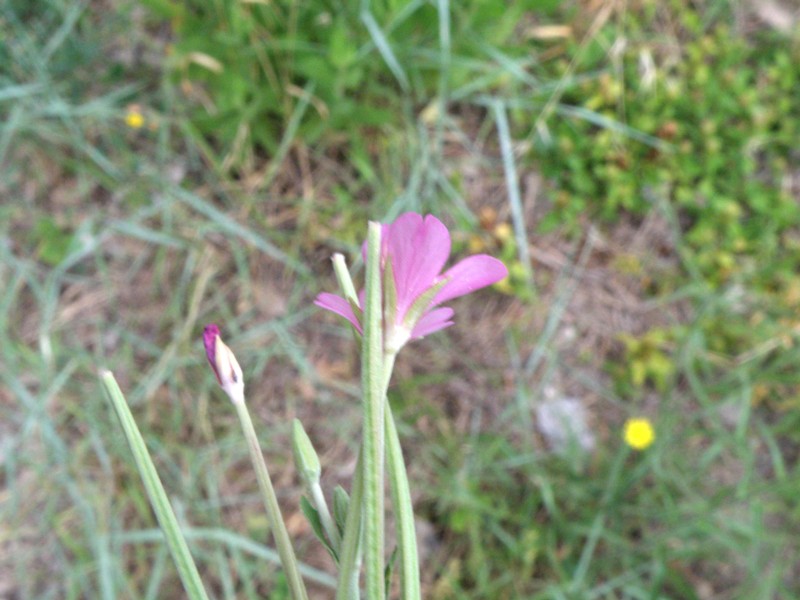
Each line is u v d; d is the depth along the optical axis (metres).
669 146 0.41
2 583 0.34
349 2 0.36
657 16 0.44
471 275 0.10
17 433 0.36
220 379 0.10
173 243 0.38
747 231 0.41
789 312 0.39
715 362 0.39
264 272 0.39
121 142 0.39
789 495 0.34
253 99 0.38
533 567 0.34
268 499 0.10
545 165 0.41
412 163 0.39
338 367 0.38
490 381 0.38
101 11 0.41
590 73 0.42
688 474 0.36
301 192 0.40
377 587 0.09
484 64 0.38
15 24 0.38
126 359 0.37
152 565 0.34
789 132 0.42
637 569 0.34
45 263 0.39
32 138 0.39
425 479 0.36
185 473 0.35
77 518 0.35
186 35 0.37
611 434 0.38
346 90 0.40
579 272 0.40
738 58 0.43
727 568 0.35
